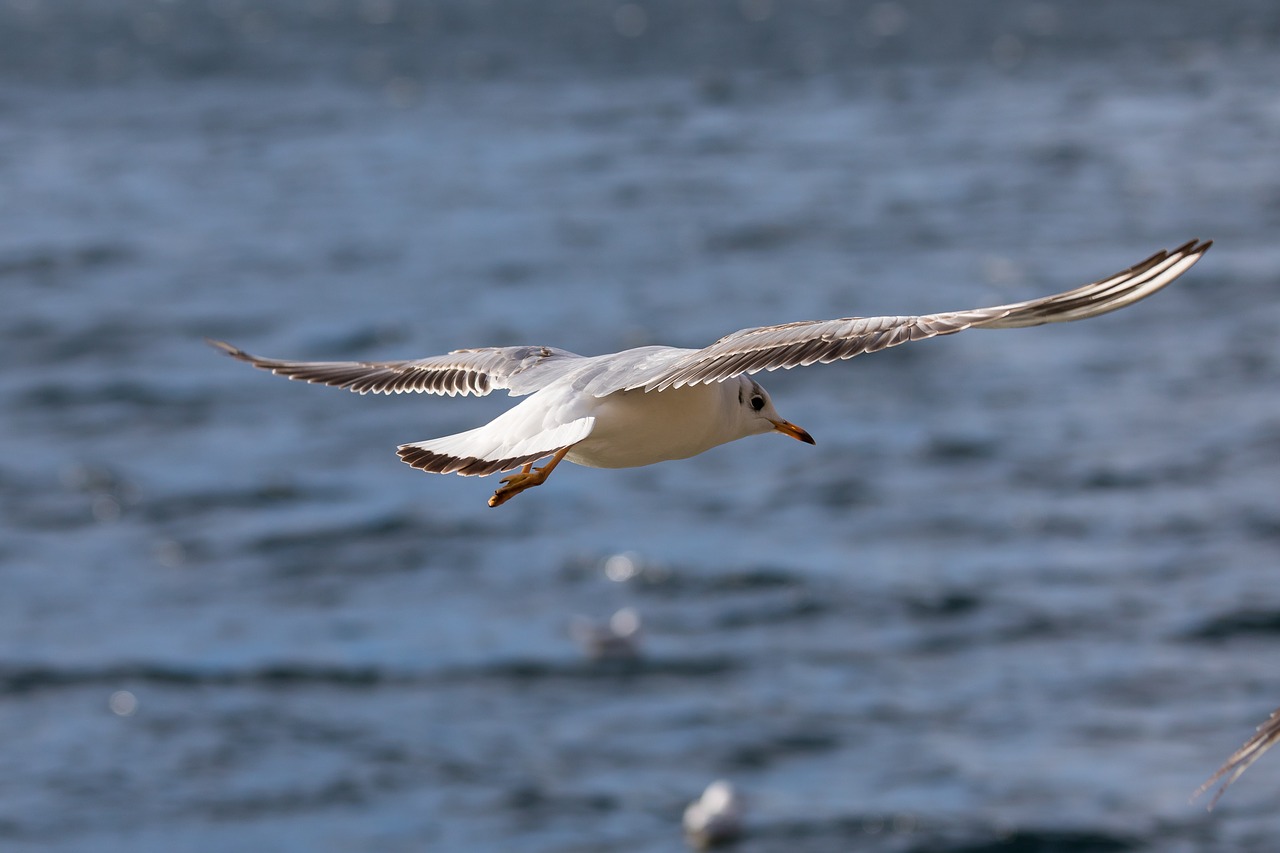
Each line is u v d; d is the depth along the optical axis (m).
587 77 102.25
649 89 95.88
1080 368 39.72
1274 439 33.94
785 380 40.06
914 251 53.28
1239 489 31.33
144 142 80.81
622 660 25.09
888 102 87.62
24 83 101.75
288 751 22.28
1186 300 44.94
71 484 33.22
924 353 41.66
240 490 32.97
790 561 28.84
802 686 23.97
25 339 44.34
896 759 21.62
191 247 57.00
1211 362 39.53
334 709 23.55
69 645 25.69
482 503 32.22
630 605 27.44
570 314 46.81
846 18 136.62
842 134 78.06
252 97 96.25
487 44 122.94
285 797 21.09
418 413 38.19
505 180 69.75
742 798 19.92
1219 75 91.06
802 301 47.34
